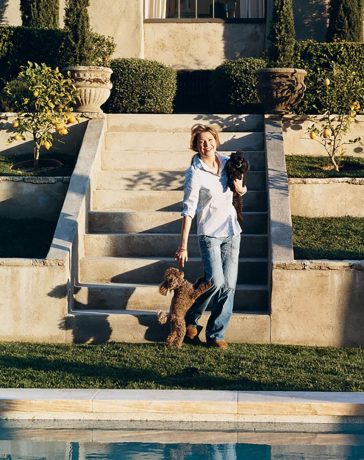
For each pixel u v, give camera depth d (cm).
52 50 1276
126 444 522
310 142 1098
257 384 626
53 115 1051
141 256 887
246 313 781
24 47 1284
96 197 959
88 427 560
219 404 567
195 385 623
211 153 729
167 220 923
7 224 959
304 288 760
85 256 884
